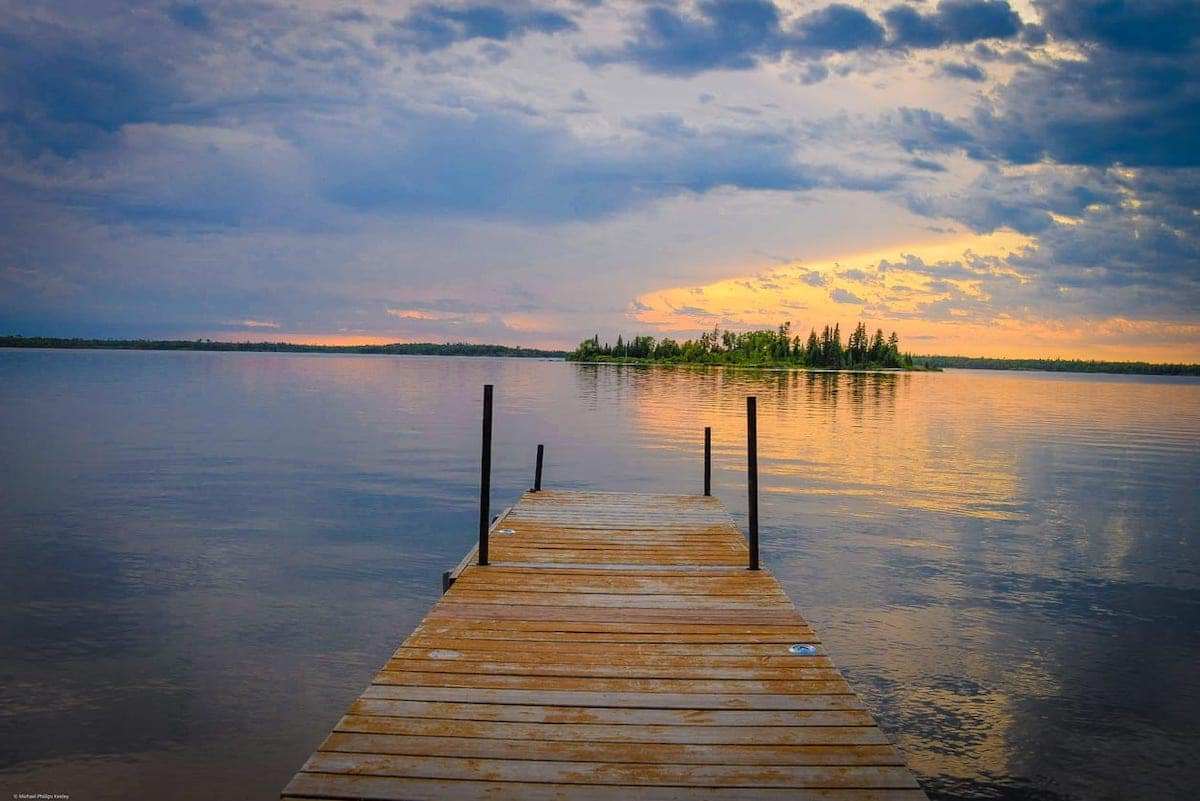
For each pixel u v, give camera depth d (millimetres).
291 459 27391
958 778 7344
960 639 10781
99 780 7117
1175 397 101000
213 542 15547
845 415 53500
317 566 14016
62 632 10570
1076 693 9141
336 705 8695
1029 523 18359
